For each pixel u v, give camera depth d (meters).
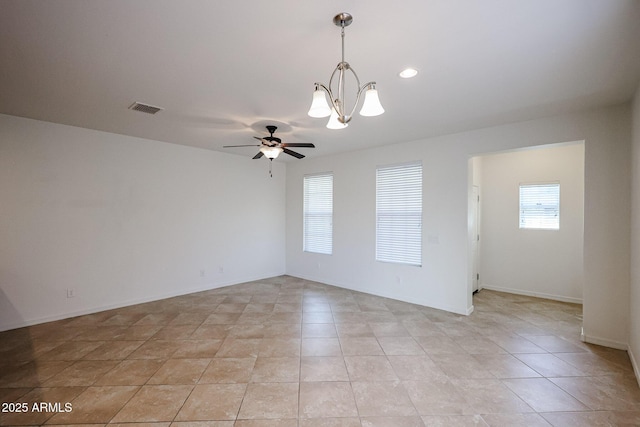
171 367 2.72
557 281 4.88
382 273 5.06
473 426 1.98
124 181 4.48
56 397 2.26
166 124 3.85
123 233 4.48
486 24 1.78
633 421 2.03
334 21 1.75
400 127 3.91
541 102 3.02
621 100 2.96
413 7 1.62
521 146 3.64
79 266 4.09
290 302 4.72
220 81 2.57
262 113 3.39
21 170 3.65
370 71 2.37
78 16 1.70
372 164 5.18
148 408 2.14
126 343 3.22
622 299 3.06
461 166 4.17
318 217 6.18
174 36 1.91
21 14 1.67
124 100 3.03
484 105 3.10
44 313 3.82
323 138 4.53
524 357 2.92
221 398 2.27
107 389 2.37
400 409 2.15
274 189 6.59
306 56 2.16
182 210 5.14
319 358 2.90
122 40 1.96
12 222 3.60
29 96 2.93
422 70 2.36
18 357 2.89
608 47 2.03
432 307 4.46
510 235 5.33
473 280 5.26
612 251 3.11
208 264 5.50
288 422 2.02
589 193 3.22
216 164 5.61
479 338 3.36
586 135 3.23
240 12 1.66
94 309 4.21
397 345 3.18
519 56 2.16
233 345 3.18
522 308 4.44
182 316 4.07
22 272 3.67
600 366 2.74
